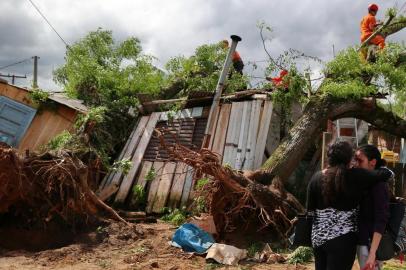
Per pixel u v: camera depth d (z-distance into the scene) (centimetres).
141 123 1430
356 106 1135
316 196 412
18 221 979
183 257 787
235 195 919
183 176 1201
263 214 923
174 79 1611
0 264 741
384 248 400
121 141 1430
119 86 1507
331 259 392
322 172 412
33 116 1392
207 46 1617
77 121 1291
